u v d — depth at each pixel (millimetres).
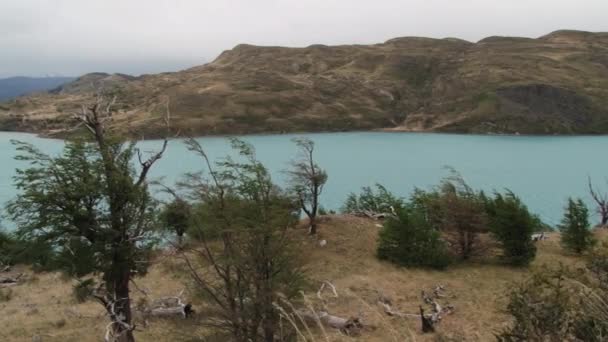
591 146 166500
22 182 19234
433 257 33844
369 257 35438
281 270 18156
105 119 20922
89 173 19750
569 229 37281
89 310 27125
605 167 115812
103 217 20000
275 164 115375
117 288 20656
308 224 40500
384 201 50062
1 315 26719
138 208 20766
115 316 19047
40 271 35750
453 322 23984
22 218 19516
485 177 102688
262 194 19484
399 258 34469
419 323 23906
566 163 125125
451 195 37156
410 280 31203
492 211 36781
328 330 22312
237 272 17984
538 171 110938
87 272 19859
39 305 28625
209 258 19188
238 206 18797
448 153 150250
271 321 17188
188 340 19797
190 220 19828
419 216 35875
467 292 28641
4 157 140375
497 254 36781
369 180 101500
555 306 10367
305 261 19984
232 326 18297
